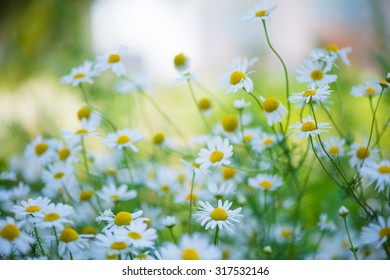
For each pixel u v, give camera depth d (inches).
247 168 18.2
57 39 31.9
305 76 17.1
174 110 28.6
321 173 20.1
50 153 18.5
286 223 18.8
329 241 18.8
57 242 15.2
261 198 18.6
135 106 25.1
